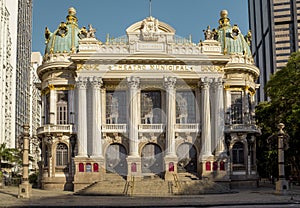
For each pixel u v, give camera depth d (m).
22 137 50.44
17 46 122.19
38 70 68.12
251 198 45.94
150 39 62.50
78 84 61.09
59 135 64.44
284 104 63.97
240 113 68.88
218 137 62.81
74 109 65.19
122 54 61.41
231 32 71.44
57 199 46.62
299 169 69.31
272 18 166.88
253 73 70.69
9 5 113.38
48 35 70.81
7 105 103.62
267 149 73.38
